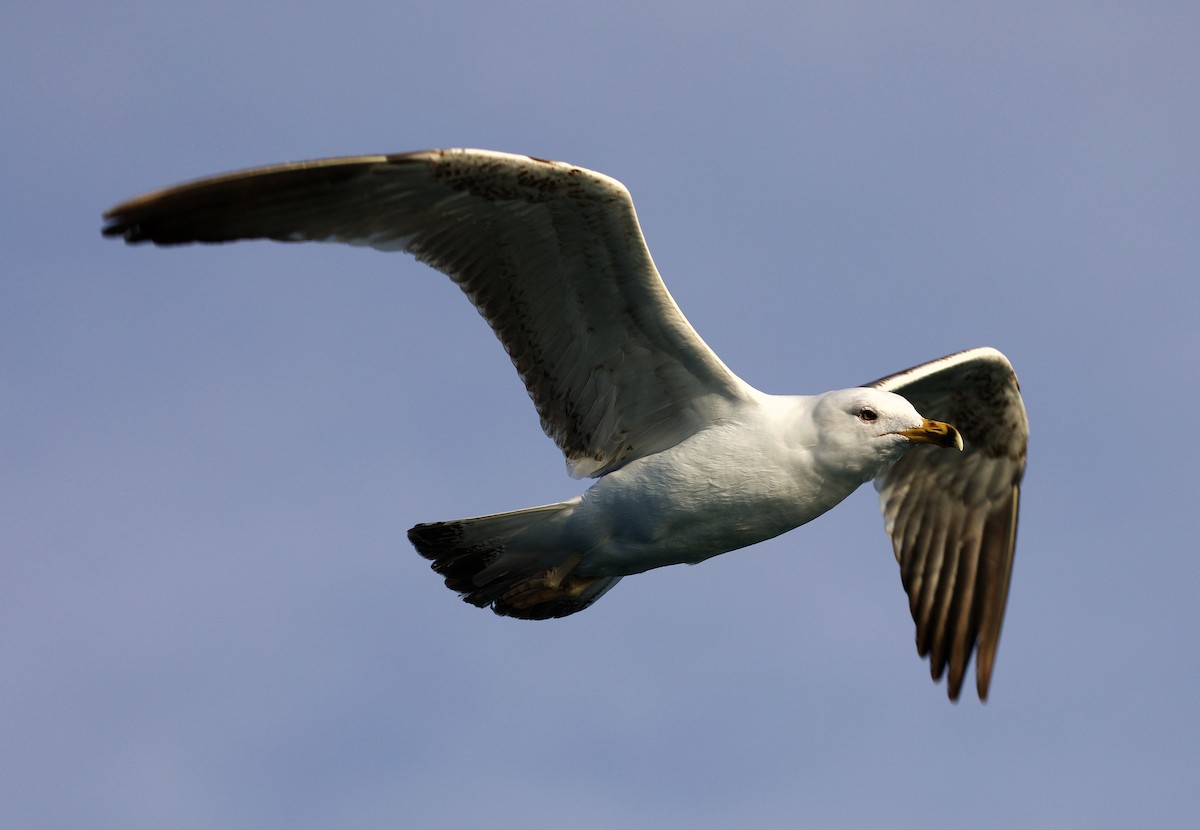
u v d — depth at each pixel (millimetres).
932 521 17828
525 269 13984
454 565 15203
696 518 14484
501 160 12969
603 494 14578
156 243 12578
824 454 14523
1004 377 16938
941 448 17703
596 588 15812
